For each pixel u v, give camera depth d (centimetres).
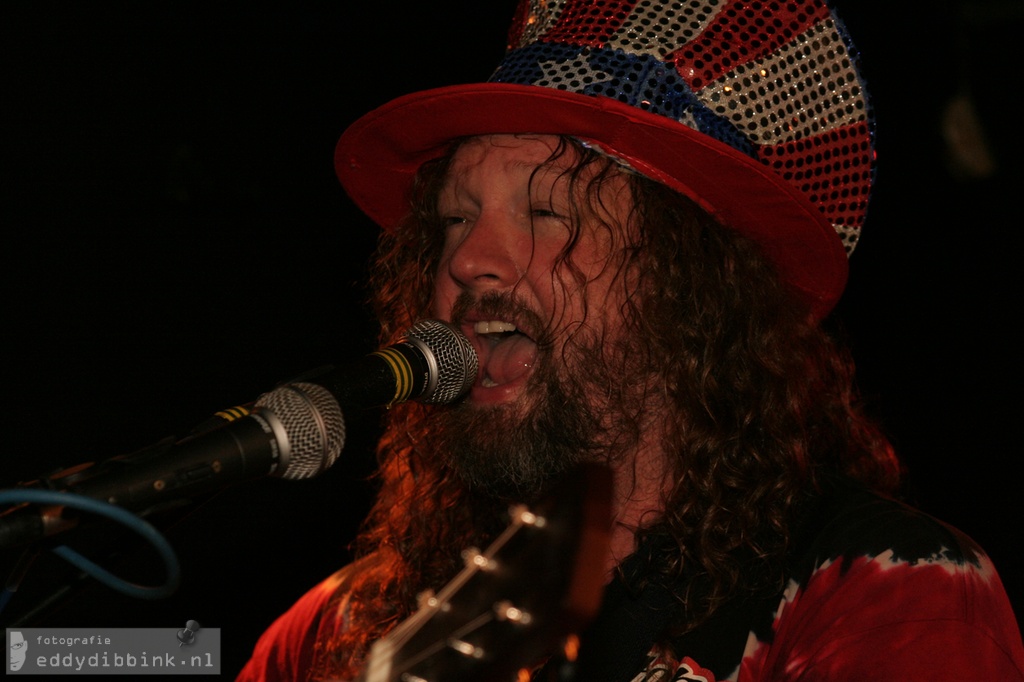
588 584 201
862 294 1016
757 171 350
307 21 952
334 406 262
